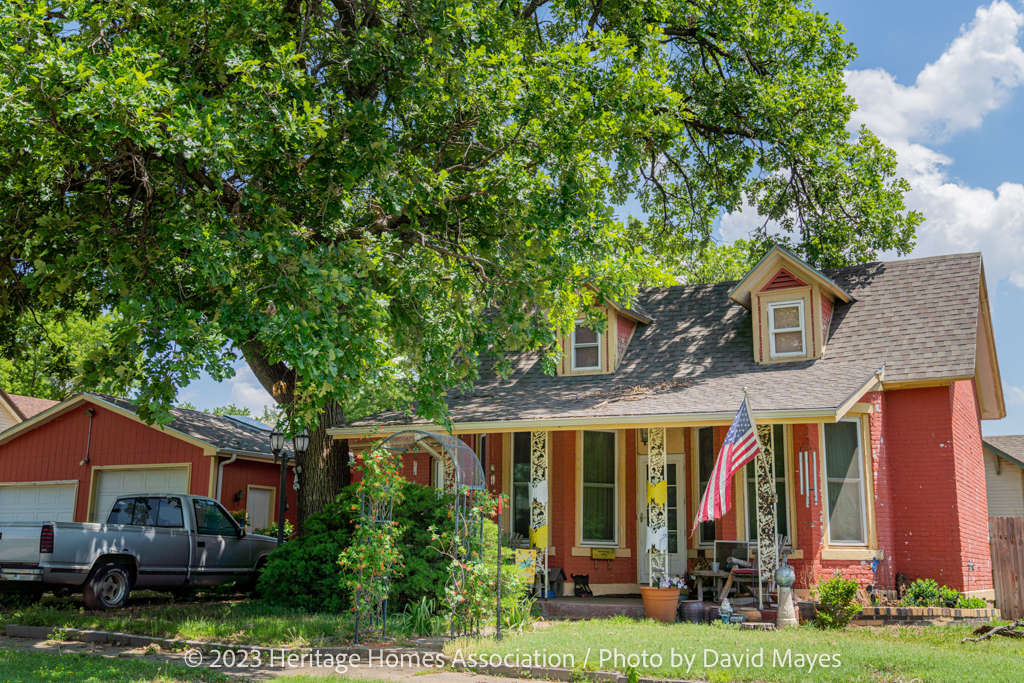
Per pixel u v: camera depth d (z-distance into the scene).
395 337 13.10
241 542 17.27
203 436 22.06
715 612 13.66
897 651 9.73
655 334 18.95
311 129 10.12
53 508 23.50
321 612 13.65
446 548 13.45
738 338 17.86
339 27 13.41
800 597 14.04
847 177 22.12
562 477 17.00
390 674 9.05
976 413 18.80
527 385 18.38
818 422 13.38
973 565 15.71
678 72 23.19
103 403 23.08
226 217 10.05
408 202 12.79
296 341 9.34
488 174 14.10
